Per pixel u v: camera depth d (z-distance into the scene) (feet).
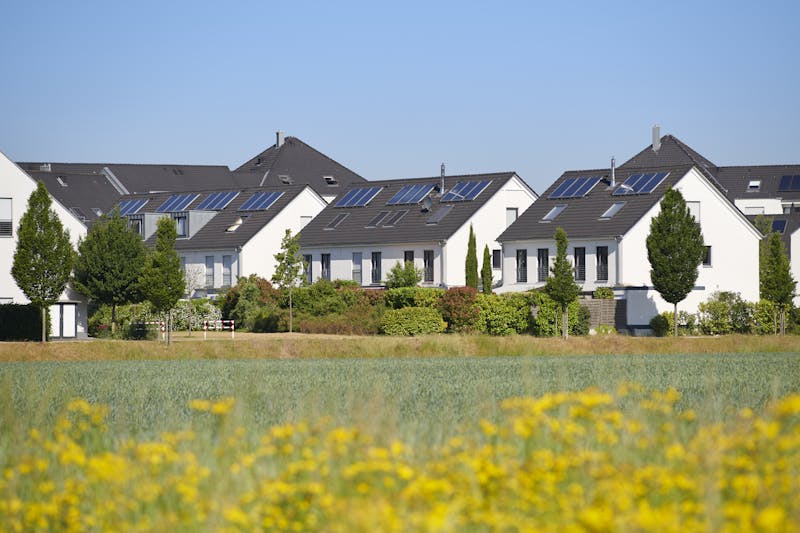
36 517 60.23
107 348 221.05
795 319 314.55
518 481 58.03
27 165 549.54
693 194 337.11
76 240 303.68
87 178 502.38
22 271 253.85
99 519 60.08
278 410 110.22
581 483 59.72
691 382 151.53
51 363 206.18
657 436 70.74
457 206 373.61
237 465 65.92
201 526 57.47
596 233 329.11
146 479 63.52
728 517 50.75
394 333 291.79
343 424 87.40
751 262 341.62
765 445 64.08
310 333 306.76
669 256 291.79
